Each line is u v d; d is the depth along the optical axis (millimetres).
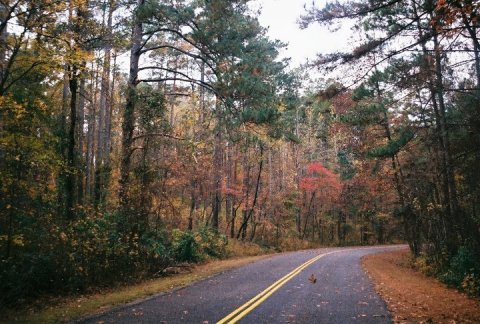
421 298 12211
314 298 11219
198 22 19312
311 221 55406
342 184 47344
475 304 11883
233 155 36719
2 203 10922
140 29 20000
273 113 18578
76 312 9289
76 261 12852
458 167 13555
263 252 32812
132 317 8594
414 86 11078
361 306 10203
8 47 11797
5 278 10328
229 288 12852
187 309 9453
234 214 35625
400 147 20125
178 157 20641
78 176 18219
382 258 28531
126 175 17484
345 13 9031
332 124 28422
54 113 16359
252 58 19203
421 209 21391
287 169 50094
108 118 28516
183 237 22172
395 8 11891
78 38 13289
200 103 29047
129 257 15422
